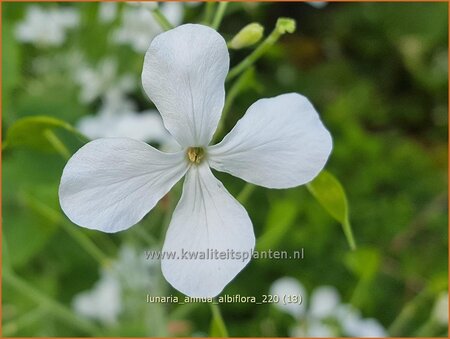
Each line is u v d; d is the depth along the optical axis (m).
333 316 0.10
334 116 0.16
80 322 0.08
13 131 0.06
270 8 0.17
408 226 0.14
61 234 0.10
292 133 0.05
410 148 0.16
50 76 0.11
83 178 0.05
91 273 0.11
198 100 0.05
